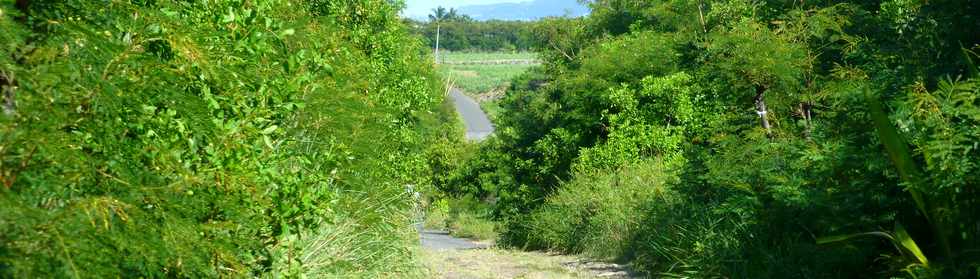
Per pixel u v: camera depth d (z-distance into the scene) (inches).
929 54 395.9
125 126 175.3
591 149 914.7
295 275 256.8
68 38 164.7
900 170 288.5
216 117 216.4
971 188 286.8
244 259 219.1
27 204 145.9
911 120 304.7
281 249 254.2
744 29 521.3
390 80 761.6
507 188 1131.9
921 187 286.2
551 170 1065.5
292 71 270.8
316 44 319.3
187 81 202.2
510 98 1648.6
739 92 525.3
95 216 155.6
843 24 556.4
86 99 162.1
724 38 523.5
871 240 337.4
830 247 354.0
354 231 391.5
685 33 924.0
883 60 431.2
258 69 245.1
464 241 1251.8
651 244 543.2
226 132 213.3
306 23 343.0
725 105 616.1
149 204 176.4
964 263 284.2
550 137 1066.1
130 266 163.0
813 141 374.9
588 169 884.0
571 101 1045.8
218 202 196.7
